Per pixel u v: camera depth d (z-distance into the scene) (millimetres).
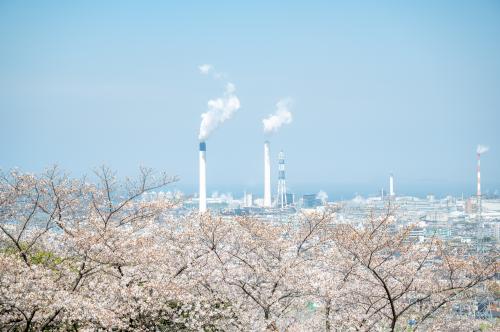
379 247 26172
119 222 27344
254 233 28922
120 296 23938
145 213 27969
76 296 21891
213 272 27266
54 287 21641
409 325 28578
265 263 28469
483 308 33094
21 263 22406
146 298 24297
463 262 25609
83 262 24562
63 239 25156
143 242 26625
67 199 26969
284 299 28328
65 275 24391
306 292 27016
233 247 28688
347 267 27969
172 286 24750
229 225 28750
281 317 27281
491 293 27984
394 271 27672
